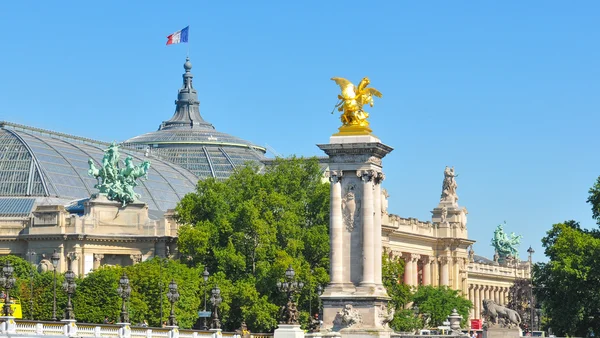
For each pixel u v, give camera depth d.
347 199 148.62
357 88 150.12
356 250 148.00
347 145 147.88
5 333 121.19
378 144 148.25
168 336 152.25
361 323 146.62
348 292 147.25
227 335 169.88
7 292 147.50
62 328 132.25
